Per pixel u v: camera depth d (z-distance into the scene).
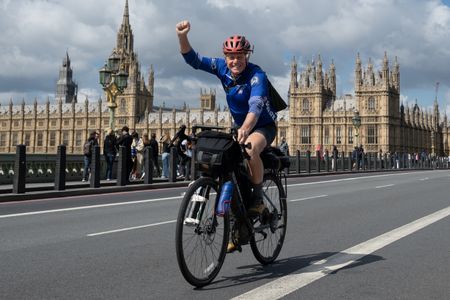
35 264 6.73
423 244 8.24
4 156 20.91
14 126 148.00
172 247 7.95
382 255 7.37
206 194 5.56
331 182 26.31
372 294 5.40
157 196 17.42
